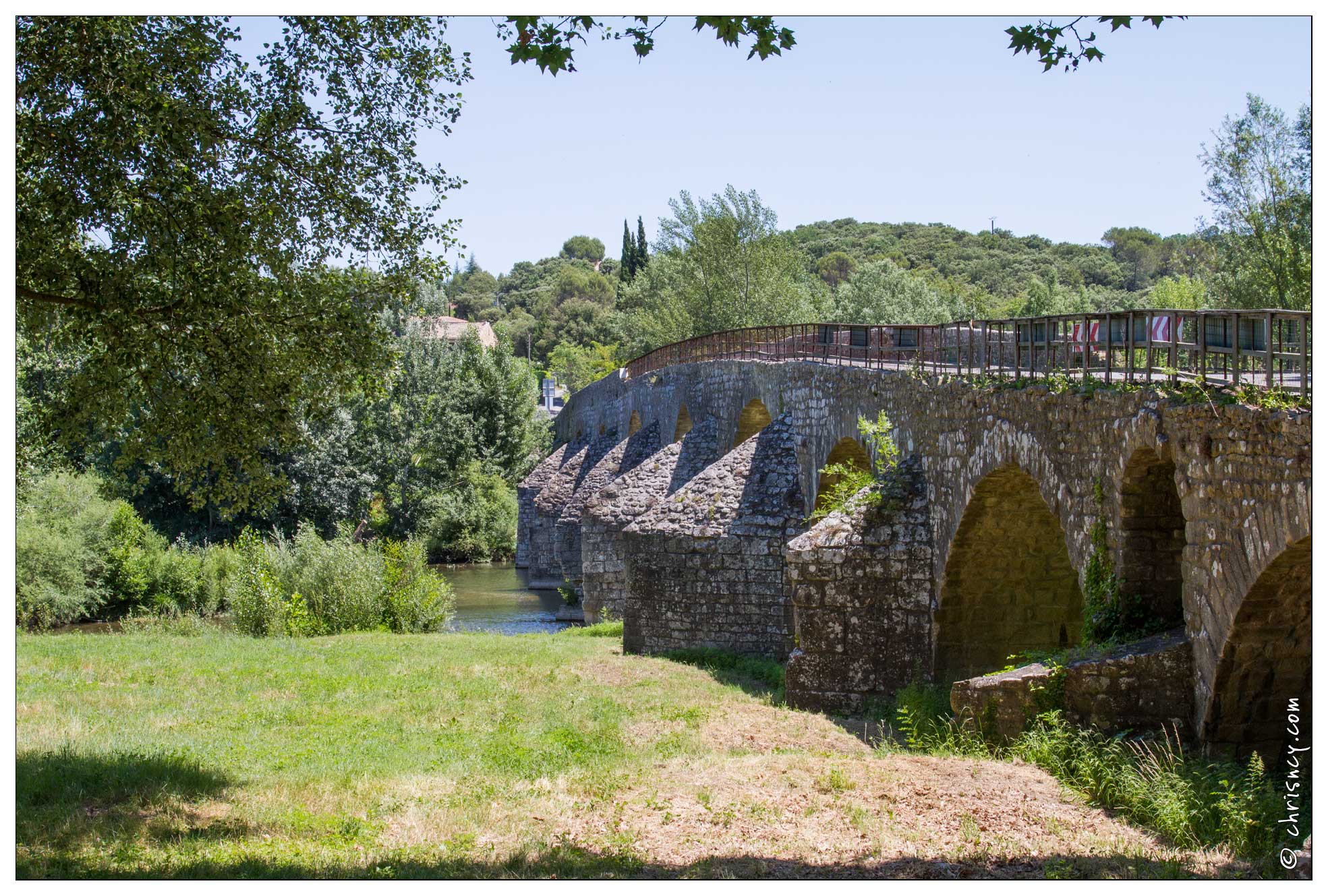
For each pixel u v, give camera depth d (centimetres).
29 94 997
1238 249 3556
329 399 1302
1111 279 11300
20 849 848
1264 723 927
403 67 1269
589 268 17350
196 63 1123
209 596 3706
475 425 5969
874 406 1789
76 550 3412
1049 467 1173
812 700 1617
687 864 816
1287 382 906
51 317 1125
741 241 6256
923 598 1595
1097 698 1038
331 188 1226
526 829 925
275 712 1521
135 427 1255
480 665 2020
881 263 6869
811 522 2131
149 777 1078
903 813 947
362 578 2908
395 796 1045
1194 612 927
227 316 1120
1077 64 929
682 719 1488
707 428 3152
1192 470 905
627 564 2278
